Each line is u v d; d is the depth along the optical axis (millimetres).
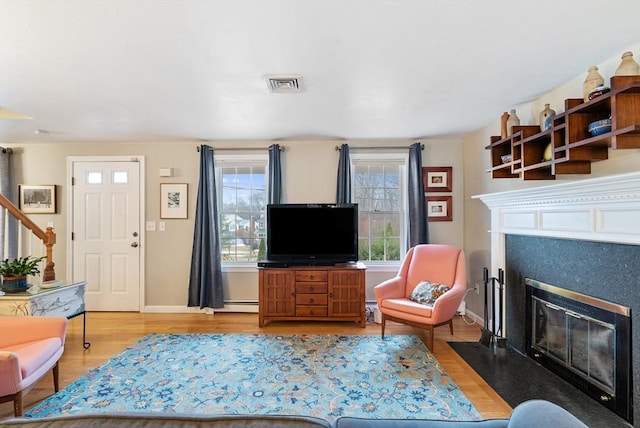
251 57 1969
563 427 748
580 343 2252
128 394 2225
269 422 711
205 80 2291
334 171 4176
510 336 2969
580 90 2275
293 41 1788
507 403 2094
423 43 1819
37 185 4176
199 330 3498
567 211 2223
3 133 3697
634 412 1816
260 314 3627
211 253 4066
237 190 4285
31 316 2410
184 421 701
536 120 2752
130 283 4199
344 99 2699
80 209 4195
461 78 2295
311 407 2068
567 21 1614
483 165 3654
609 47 1877
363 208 4234
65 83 2328
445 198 4156
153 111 2967
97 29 1657
